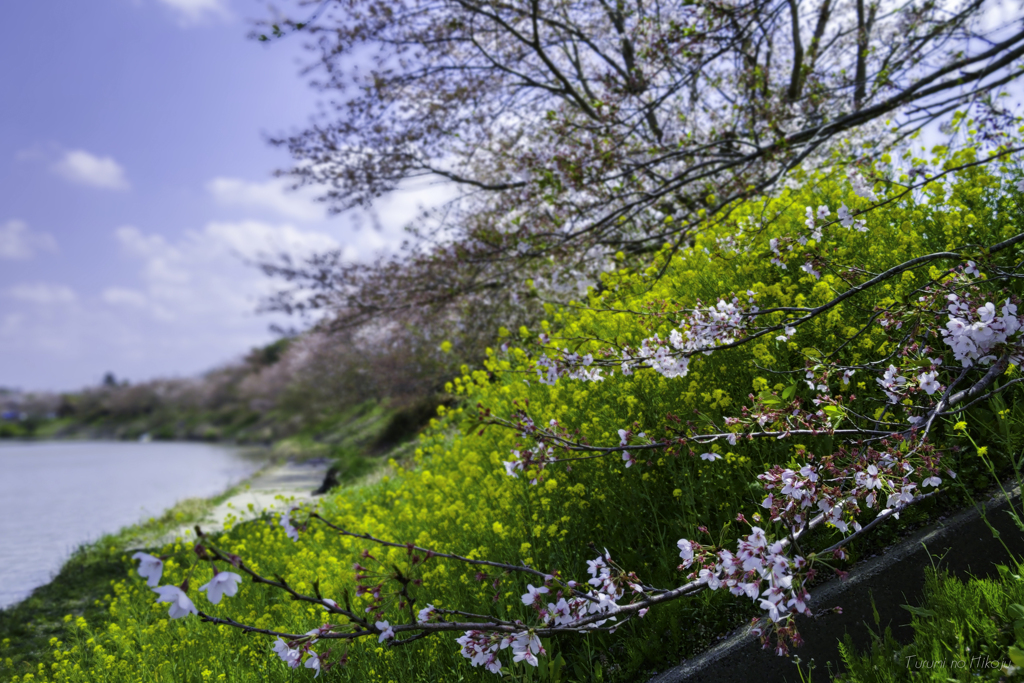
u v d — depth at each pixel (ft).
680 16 23.13
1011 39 20.34
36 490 72.33
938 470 8.25
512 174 28.43
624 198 22.30
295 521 8.02
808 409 11.94
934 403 10.01
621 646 10.82
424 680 11.18
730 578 6.95
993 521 9.33
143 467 100.94
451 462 19.51
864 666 7.77
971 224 12.75
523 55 30.50
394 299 31.96
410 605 7.37
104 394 292.61
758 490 11.12
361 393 58.23
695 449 11.42
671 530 11.82
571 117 25.91
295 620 14.34
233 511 37.81
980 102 20.22
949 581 8.04
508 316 30.89
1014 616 7.34
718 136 23.53
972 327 7.91
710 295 15.64
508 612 11.21
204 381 228.63
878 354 11.76
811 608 9.11
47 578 29.81
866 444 9.05
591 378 12.12
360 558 15.31
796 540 7.48
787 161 21.58
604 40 30.76
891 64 24.67
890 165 17.69
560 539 12.21
